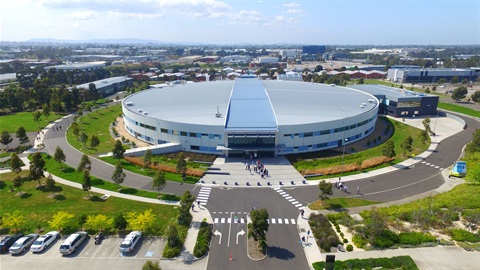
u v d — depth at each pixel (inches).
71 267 1624.0
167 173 2844.5
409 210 2149.4
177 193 2461.9
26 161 3179.1
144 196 2410.2
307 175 2792.8
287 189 2539.4
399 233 1914.4
